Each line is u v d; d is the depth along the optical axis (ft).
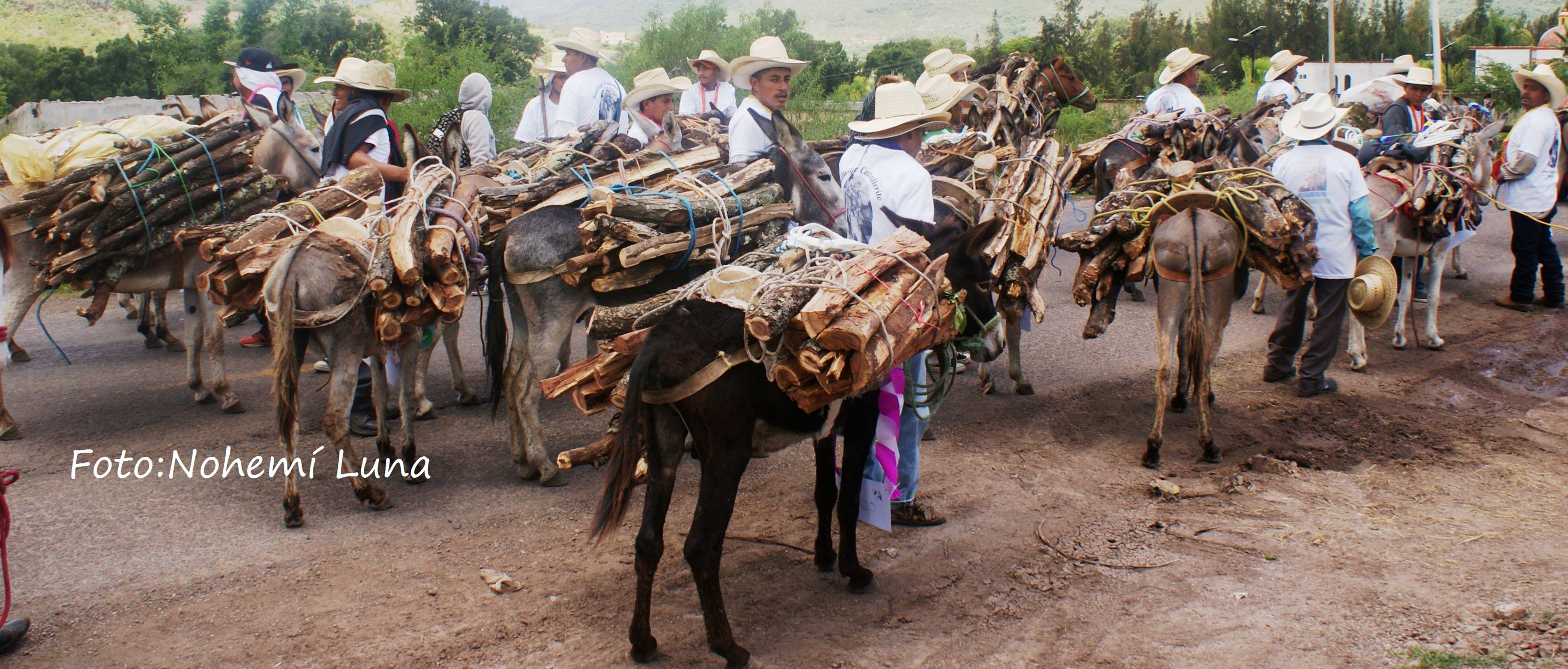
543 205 22.13
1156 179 25.73
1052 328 34.65
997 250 22.57
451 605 16.60
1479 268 42.98
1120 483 21.70
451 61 70.23
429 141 31.32
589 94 33.63
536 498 21.17
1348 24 199.21
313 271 19.08
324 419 19.83
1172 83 39.70
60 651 15.03
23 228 23.98
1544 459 22.77
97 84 139.95
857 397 16.43
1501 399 27.53
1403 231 30.25
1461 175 30.55
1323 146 26.25
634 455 13.79
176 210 24.25
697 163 24.00
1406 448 23.61
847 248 15.92
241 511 20.24
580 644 15.52
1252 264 23.98
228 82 137.80
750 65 24.93
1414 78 38.75
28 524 19.38
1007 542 18.90
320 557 18.24
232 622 15.97
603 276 20.49
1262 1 192.75
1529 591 15.85
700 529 14.48
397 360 24.06
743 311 14.56
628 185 22.62
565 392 15.94
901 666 14.88
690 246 20.58
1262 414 26.05
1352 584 16.61
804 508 20.68
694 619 16.30
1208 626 15.58
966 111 32.01
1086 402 27.17
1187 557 18.02
